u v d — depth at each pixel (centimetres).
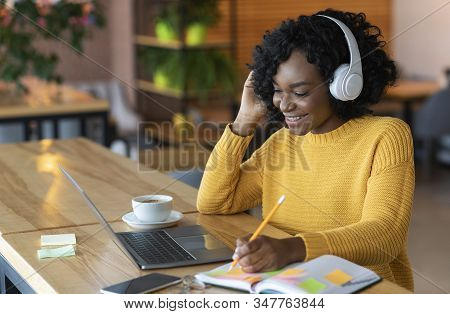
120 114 630
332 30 169
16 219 187
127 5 659
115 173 238
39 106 435
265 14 670
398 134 173
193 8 597
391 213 163
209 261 152
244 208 198
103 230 177
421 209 444
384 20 685
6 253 170
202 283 138
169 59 606
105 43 645
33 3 454
